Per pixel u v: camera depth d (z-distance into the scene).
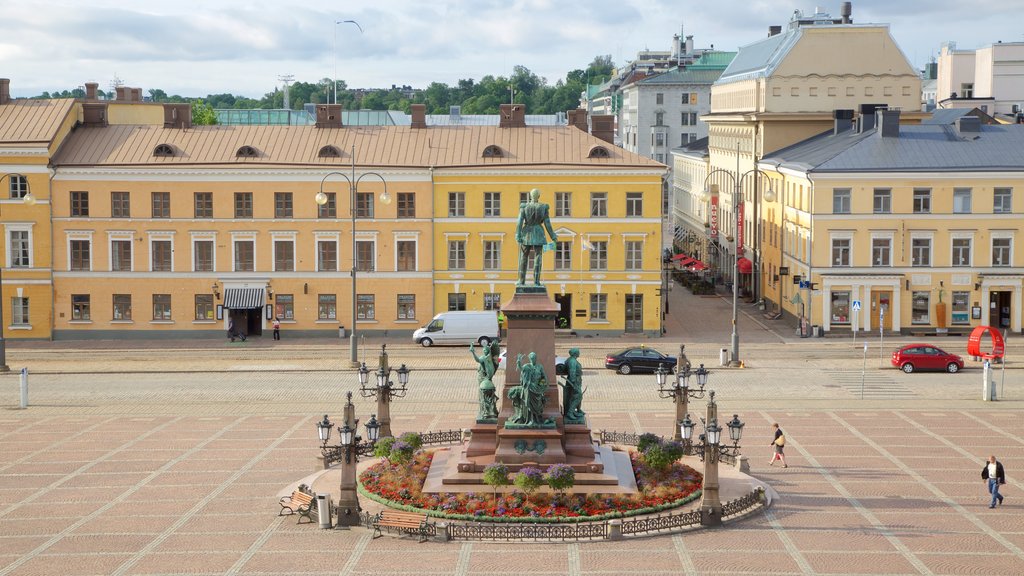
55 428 61.53
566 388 48.88
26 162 91.81
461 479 47.16
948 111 119.88
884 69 116.56
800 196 96.25
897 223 90.88
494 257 93.19
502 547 41.94
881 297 91.88
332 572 39.31
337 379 75.38
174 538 43.00
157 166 91.94
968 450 55.72
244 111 159.88
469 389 71.50
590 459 47.97
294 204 92.56
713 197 133.38
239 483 50.38
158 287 93.25
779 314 104.31
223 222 92.69
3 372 78.31
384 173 92.12
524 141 95.81
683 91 191.38
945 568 39.47
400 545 42.16
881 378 74.31
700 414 63.53
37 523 44.94
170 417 64.19
